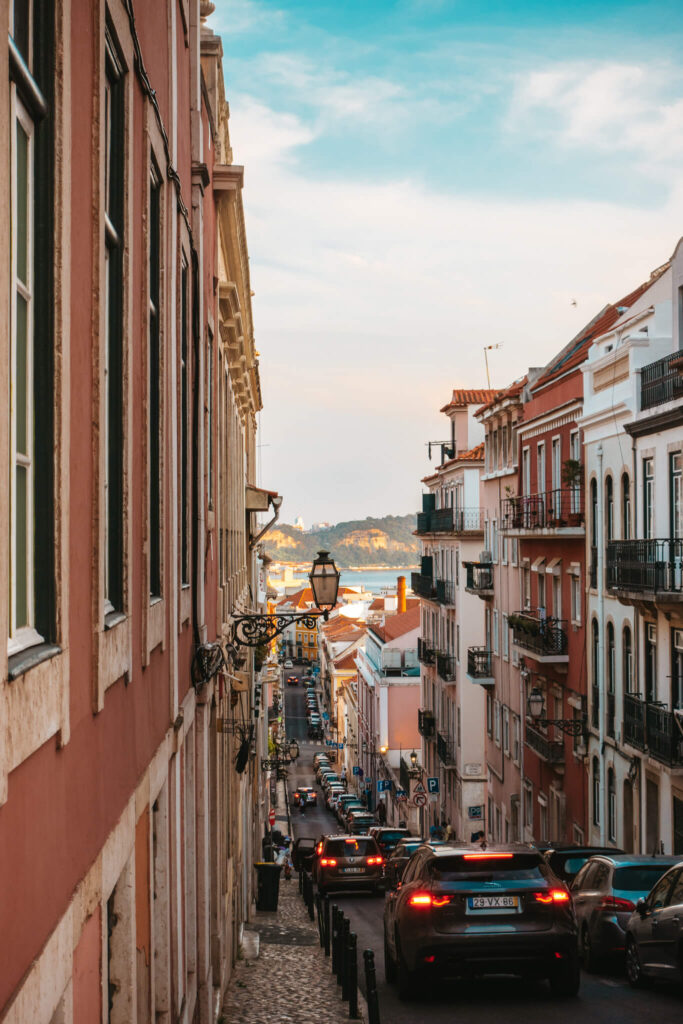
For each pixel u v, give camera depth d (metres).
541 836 36.59
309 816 84.38
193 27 11.12
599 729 29.88
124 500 5.64
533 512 35.53
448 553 56.56
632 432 26.53
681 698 24.20
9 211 3.17
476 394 58.62
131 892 5.80
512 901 12.36
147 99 6.46
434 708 60.94
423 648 63.56
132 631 5.89
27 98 3.54
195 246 10.91
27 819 3.39
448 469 56.03
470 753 51.59
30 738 3.37
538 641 34.09
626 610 27.47
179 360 9.01
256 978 16.67
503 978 14.30
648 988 13.71
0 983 3.03
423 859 13.19
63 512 3.89
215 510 14.45
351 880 31.05
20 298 3.56
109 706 5.12
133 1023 5.78
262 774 45.81
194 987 10.81
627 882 15.35
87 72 4.47
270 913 29.17
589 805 30.78
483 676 45.75
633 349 26.62
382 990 14.48
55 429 3.84
